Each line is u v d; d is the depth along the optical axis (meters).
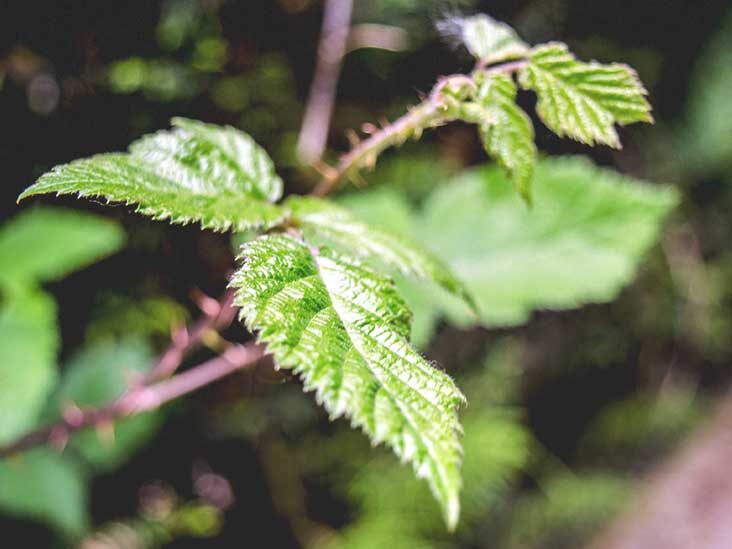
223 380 0.50
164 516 0.49
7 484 0.38
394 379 0.18
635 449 0.81
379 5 0.47
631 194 0.36
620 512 0.72
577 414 0.81
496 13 0.54
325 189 0.24
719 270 0.87
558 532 0.68
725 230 0.89
